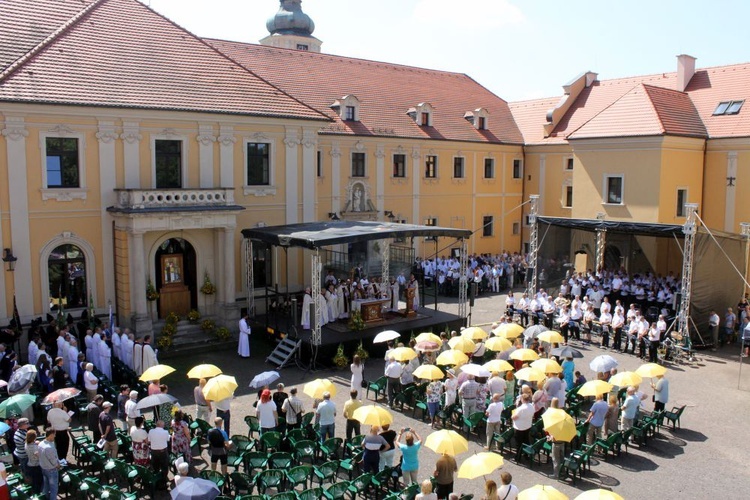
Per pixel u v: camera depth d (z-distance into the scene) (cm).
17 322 2278
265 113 2850
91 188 2484
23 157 2333
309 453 1497
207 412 1708
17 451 1405
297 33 5884
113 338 2227
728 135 3381
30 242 2380
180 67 2805
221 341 2631
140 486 1477
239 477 1362
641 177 3319
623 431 1684
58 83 2397
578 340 2861
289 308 2831
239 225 2892
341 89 3909
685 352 2605
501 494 1169
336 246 3481
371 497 1458
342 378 2295
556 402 1557
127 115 2517
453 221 4241
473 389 1783
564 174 4366
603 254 3591
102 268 2538
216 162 2786
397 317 2870
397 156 3909
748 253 3048
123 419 1706
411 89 4316
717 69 3788
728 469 1634
